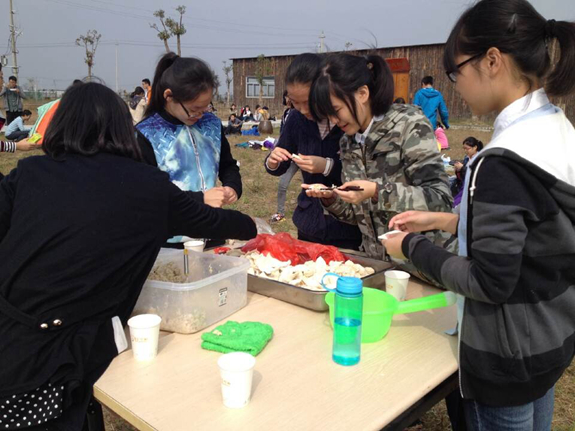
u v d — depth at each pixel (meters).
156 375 1.26
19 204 1.31
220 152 2.40
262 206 7.02
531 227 1.10
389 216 1.98
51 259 1.26
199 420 1.08
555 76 1.15
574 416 2.63
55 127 1.39
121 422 2.52
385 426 1.10
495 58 1.15
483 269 1.10
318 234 2.45
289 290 1.71
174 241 2.25
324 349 1.40
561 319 1.21
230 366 1.13
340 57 1.85
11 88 12.95
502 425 1.28
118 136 1.40
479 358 1.22
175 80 2.02
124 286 1.35
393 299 1.53
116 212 1.30
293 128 2.53
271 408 1.12
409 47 24.23
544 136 1.12
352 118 1.86
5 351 1.22
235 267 1.64
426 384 1.23
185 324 1.48
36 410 1.17
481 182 1.10
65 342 1.25
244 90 31.88
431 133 1.88
